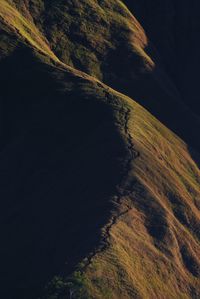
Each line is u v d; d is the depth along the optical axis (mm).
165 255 175125
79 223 175000
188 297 171000
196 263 181250
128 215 176375
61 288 151375
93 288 152750
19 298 161000
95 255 160625
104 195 182000
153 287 164000
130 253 167000
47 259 168750
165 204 189750
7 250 176375
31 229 180250
